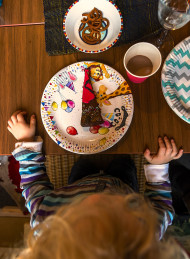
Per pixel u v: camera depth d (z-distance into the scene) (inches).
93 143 25.0
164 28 25.5
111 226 12.4
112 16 25.7
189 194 34.9
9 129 25.7
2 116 26.4
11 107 26.4
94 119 24.7
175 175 38.0
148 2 26.1
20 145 25.0
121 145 25.3
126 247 11.9
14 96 26.5
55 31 26.5
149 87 25.6
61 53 26.4
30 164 26.3
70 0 26.6
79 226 12.6
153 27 26.0
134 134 25.3
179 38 25.9
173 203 38.8
